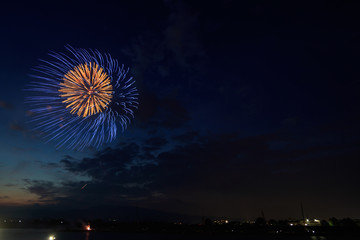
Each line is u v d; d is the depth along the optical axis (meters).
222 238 166.62
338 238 142.00
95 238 189.12
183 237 190.88
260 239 150.75
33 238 169.62
